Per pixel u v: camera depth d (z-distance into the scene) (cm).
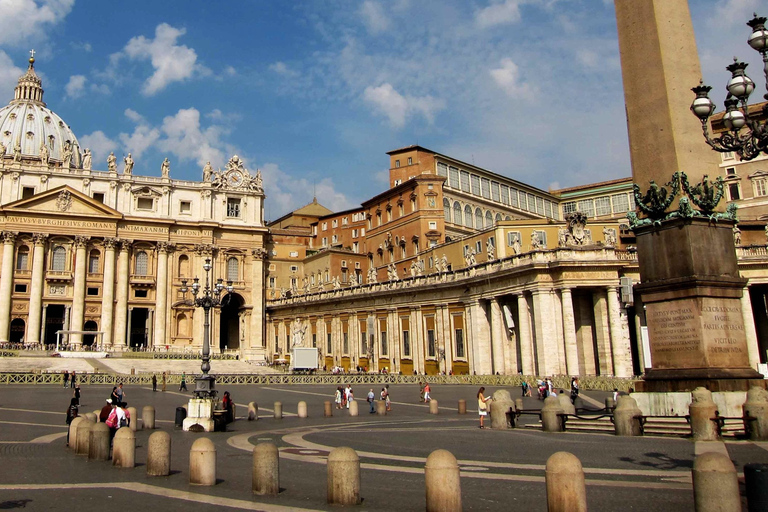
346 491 1089
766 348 5603
